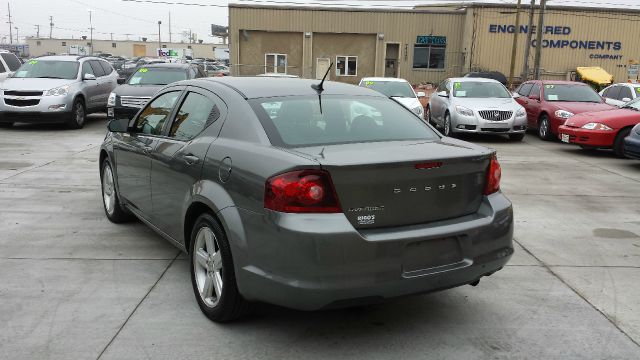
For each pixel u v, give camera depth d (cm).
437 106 1555
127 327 360
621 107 1223
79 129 1438
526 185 848
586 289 439
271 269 314
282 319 378
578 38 3497
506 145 1341
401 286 322
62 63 1486
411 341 352
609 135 1113
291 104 393
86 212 631
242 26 3594
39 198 692
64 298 402
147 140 469
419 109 1397
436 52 3631
